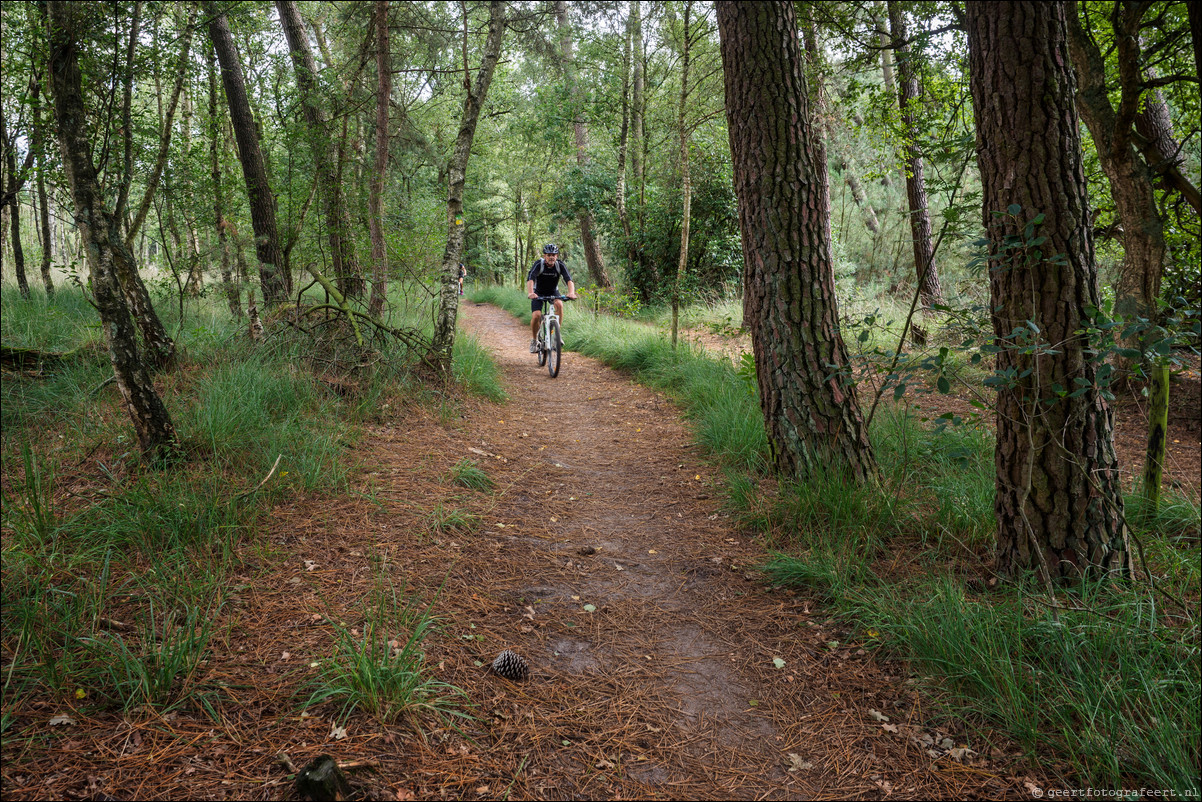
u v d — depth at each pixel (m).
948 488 4.25
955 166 4.03
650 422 7.22
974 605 2.97
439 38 8.76
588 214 19.55
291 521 3.75
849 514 3.96
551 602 3.38
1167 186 4.12
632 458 5.98
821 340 4.65
